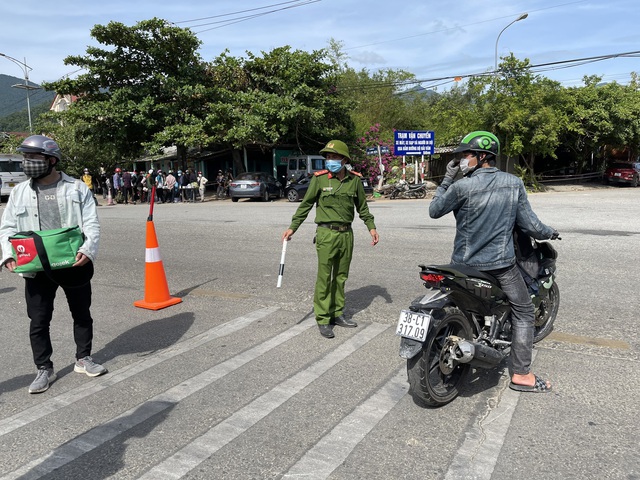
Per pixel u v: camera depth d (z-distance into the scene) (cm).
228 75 2770
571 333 477
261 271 784
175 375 414
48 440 319
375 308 576
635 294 589
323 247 485
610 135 2961
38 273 386
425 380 329
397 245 936
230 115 2502
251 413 346
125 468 287
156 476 278
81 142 3150
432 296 341
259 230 1212
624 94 2998
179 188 2667
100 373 417
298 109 2506
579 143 2995
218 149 3291
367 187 2527
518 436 309
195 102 2623
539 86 2698
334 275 504
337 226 487
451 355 342
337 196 486
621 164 3147
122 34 2509
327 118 2880
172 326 539
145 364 439
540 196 2255
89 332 423
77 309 414
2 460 298
